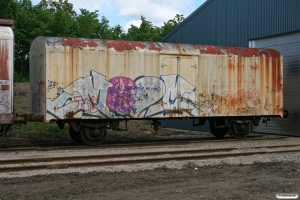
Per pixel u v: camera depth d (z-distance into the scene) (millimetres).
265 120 18000
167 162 10289
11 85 12805
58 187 7445
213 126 17984
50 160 10453
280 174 8961
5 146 13453
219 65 16234
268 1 19156
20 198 6719
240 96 16688
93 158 10938
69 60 13664
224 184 7867
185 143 14867
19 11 39594
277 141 16172
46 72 13344
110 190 7285
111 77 14281
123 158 11148
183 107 15484
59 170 9141
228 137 18188
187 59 15602
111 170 9203
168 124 25688
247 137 17938
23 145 13805
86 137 14453
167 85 15203
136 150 13000
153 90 14945
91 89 13977
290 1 17984
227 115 16391
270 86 17391
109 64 14250
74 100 13719
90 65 13969
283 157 11516
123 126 21469
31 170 9109
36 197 6785
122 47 14547
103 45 14266
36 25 40125
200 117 16031
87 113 13914
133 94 14602
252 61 16969
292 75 18625
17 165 9789
